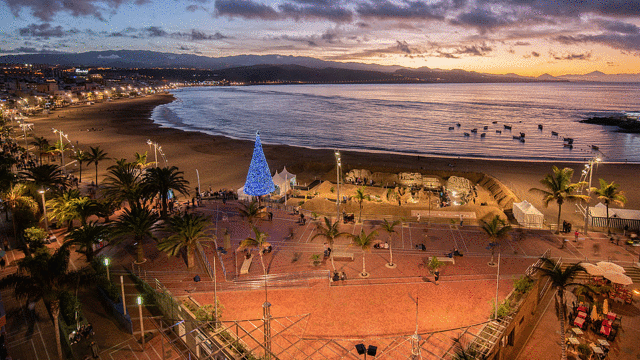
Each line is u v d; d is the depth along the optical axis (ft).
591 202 219.41
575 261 129.70
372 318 95.81
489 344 84.12
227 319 95.20
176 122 622.95
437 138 490.08
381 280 115.34
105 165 307.99
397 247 140.26
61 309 97.50
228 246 138.41
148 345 88.53
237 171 293.43
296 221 169.37
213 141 422.82
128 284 114.32
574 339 97.45
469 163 330.13
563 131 548.31
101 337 91.50
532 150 415.23
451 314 97.30
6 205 152.97
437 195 232.53
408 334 89.15
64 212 138.72
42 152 271.69
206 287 111.14
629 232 156.56
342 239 148.56
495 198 238.48
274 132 530.27
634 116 645.10
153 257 132.36
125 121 598.75
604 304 104.63
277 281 114.52
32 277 84.33
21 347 87.86
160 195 183.52
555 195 157.17
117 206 167.43
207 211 185.68
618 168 310.04
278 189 224.94
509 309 96.12
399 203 204.64
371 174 272.72
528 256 132.67
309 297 105.81
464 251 136.46
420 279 115.75
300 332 90.27
